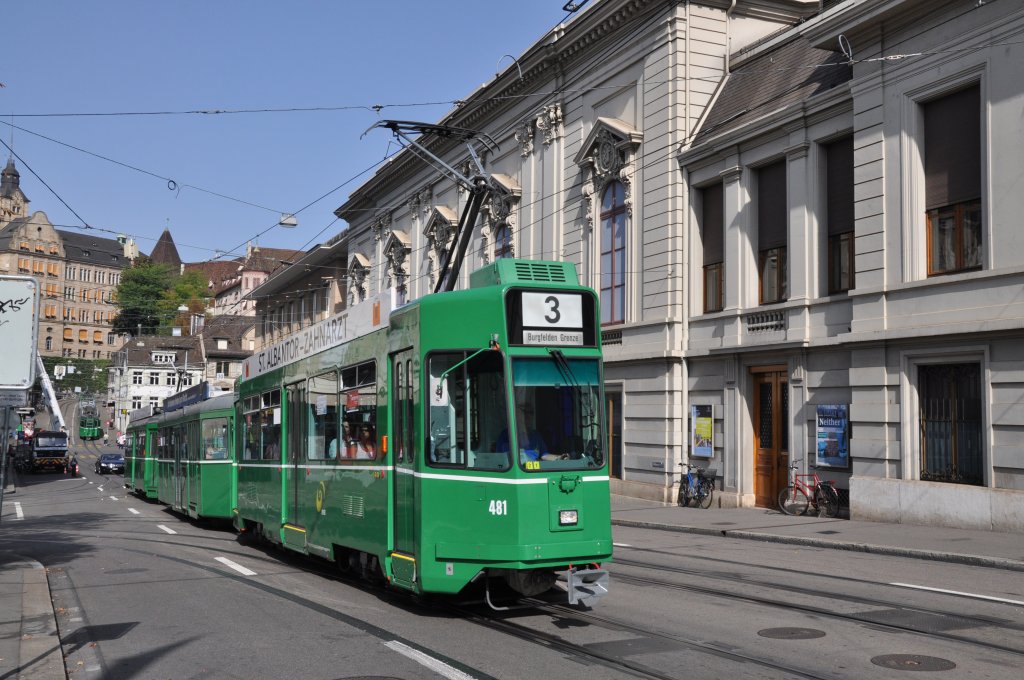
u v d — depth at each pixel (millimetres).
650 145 25922
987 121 16594
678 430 24406
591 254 28516
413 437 9742
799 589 10719
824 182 20750
